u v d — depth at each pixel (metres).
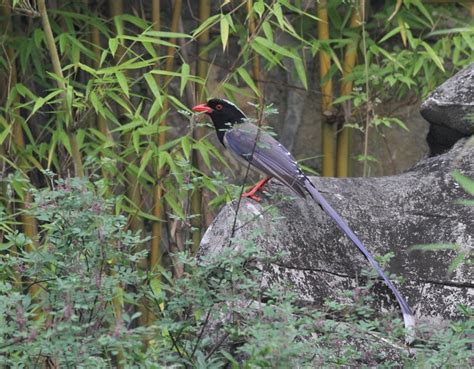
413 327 8.75
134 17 13.99
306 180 10.06
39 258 8.62
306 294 9.32
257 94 13.61
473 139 9.04
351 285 9.55
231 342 8.69
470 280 9.48
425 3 14.74
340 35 14.78
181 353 8.73
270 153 10.43
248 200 10.05
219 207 14.58
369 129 15.27
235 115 11.45
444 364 8.16
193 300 8.45
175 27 14.58
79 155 11.57
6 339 8.35
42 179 14.47
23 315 7.83
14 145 13.72
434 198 10.06
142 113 14.80
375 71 14.20
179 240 14.18
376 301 9.50
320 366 8.26
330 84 14.75
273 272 9.20
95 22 13.98
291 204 9.87
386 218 9.98
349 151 15.02
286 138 15.31
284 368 7.60
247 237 8.92
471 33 14.20
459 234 9.73
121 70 12.91
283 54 13.05
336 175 14.98
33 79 14.36
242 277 8.38
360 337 8.64
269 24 13.72
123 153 13.56
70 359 7.89
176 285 8.57
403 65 14.18
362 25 13.98
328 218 9.85
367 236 9.84
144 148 14.01
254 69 14.96
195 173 14.71
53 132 13.27
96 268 8.54
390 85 14.02
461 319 9.36
